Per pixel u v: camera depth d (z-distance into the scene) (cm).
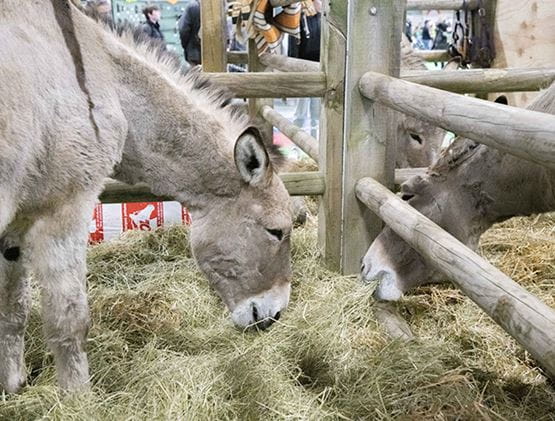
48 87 184
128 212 363
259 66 494
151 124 218
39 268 198
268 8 429
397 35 280
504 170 229
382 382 217
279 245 231
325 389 213
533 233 347
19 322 219
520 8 409
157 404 205
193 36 567
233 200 226
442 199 244
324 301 273
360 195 287
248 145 209
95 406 199
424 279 257
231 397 212
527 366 234
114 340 248
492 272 174
